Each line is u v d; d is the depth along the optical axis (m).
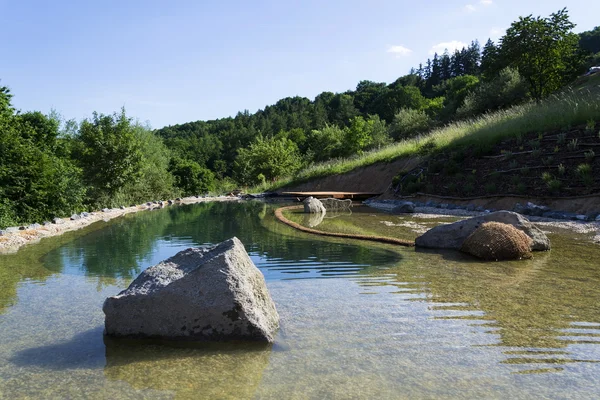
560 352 3.38
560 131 15.15
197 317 3.88
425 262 6.88
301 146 64.44
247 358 3.44
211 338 3.86
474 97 32.72
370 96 97.56
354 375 3.08
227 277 3.95
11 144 13.19
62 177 15.45
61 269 6.93
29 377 3.15
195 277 3.99
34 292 5.53
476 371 3.09
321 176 28.23
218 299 3.87
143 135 33.62
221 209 19.27
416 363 3.24
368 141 38.81
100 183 21.44
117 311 3.95
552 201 12.36
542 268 6.24
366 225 11.76
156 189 28.70
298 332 3.95
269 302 4.29
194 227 12.36
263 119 99.06
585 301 4.62
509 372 3.06
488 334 3.77
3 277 6.40
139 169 22.86
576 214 11.20
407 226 11.36
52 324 4.32
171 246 9.09
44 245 9.52
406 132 39.81
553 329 3.85
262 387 2.94
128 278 6.26
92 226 13.32
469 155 17.78
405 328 3.95
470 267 6.45
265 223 13.09
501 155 16.12
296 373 3.14
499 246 6.93
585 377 2.97
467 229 8.01
